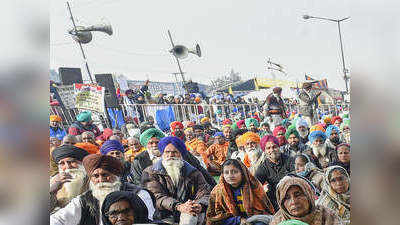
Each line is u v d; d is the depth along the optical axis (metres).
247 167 4.30
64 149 3.97
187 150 4.19
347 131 4.63
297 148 4.45
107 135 4.05
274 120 4.41
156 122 4.17
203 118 4.28
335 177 4.51
